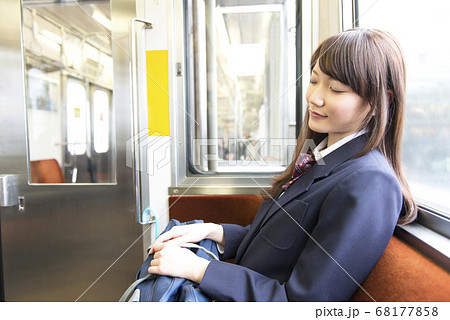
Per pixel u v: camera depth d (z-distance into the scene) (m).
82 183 1.07
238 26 1.17
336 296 0.40
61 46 1.07
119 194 1.05
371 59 0.44
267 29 1.17
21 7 1.02
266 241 0.52
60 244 1.08
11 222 1.07
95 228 1.07
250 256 0.54
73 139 1.09
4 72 1.03
